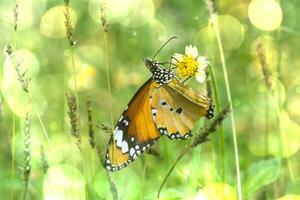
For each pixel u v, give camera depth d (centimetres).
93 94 112
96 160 100
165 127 88
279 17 116
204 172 94
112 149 88
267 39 114
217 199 90
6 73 105
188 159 101
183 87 88
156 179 96
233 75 116
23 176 87
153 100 88
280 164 93
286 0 117
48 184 93
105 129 87
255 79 114
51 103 109
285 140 95
